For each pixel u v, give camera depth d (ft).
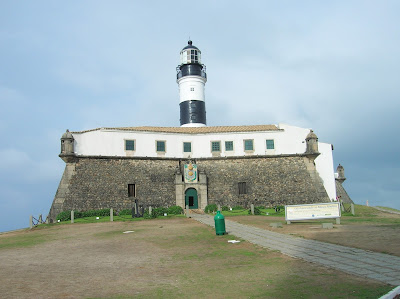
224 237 61.16
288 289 28.94
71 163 127.44
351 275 31.91
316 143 142.82
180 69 185.57
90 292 31.01
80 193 124.98
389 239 50.78
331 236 56.39
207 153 144.36
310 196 138.72
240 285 31.17
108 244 60.03
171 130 147.64
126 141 136.87
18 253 55.77
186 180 136.36
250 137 145.89
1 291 32.19
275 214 114.83
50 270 41.32
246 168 142.72
